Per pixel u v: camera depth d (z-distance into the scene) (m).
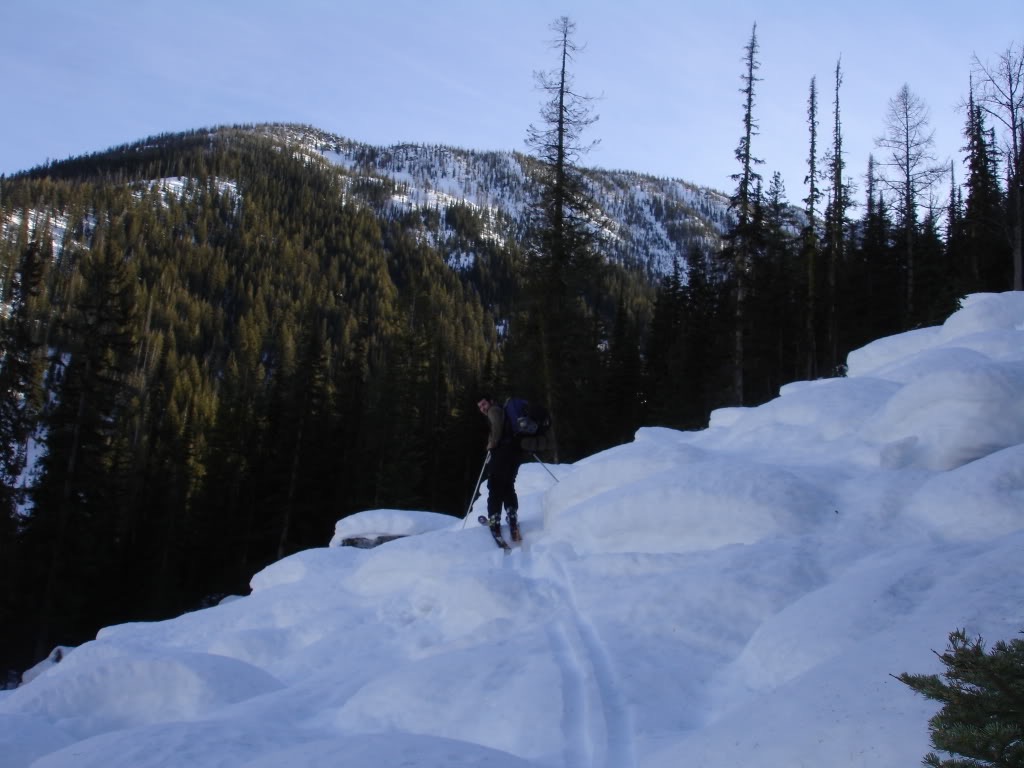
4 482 25.66
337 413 42.81
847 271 35.72
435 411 48.00
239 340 102.00
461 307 121.00
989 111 26.83
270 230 162.62
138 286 106.12
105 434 26.44
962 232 34.25
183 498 38.16
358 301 132.75
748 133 26.64
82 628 27.23
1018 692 2.26
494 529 8.57
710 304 44.28
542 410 8.85
